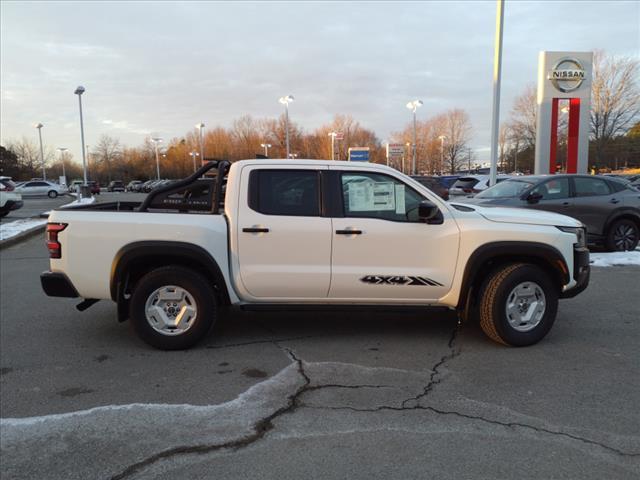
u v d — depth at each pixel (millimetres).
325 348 4938
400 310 4984
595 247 11227
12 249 12164
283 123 85375
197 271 4914
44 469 2906
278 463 2957
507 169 76875
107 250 4707
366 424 3414
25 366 4508
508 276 4844
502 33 15227
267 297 4922
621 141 62188
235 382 4125
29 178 95062
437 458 2998
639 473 2848
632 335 5348
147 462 2969
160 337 4816
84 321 5926
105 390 3984
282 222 4793
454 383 4098
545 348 4938
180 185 5285
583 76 19547
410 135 75250
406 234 4840
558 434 3273
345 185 4906
